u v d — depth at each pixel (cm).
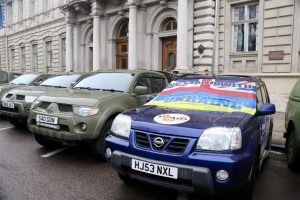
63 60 2627
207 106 468
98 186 469
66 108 582
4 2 3594
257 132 430
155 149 384
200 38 1549
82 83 732
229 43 1530
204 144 368
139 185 474
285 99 1340
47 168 543
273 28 1370
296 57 1316
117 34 2088
